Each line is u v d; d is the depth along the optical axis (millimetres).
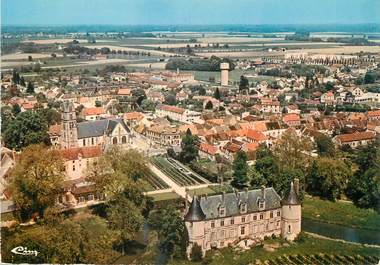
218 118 157625
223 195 90812
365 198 105750
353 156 123062
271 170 108812
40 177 94125
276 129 143625
